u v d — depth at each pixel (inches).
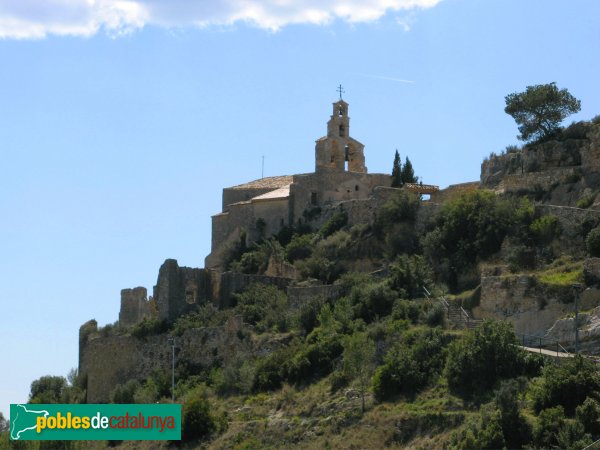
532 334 5447.8
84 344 7209.6
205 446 5467.5
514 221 6112.2
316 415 5359.3
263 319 6402.6
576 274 5497.1
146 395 6195.9
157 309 6889.8
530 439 4409.5
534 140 7052.2
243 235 7696.9
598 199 6082.7
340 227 7165.4
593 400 4429.1
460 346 5137.8
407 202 6752.0
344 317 5964.6
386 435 4940.9
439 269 6220.5
